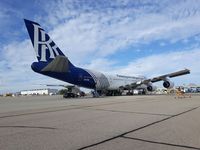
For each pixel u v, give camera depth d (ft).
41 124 30.58
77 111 46.37
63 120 34.04
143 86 173.68
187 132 25.36
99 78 135.54
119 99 92.68
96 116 38.37
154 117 36.78
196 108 51.11
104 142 21.04
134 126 28.91
